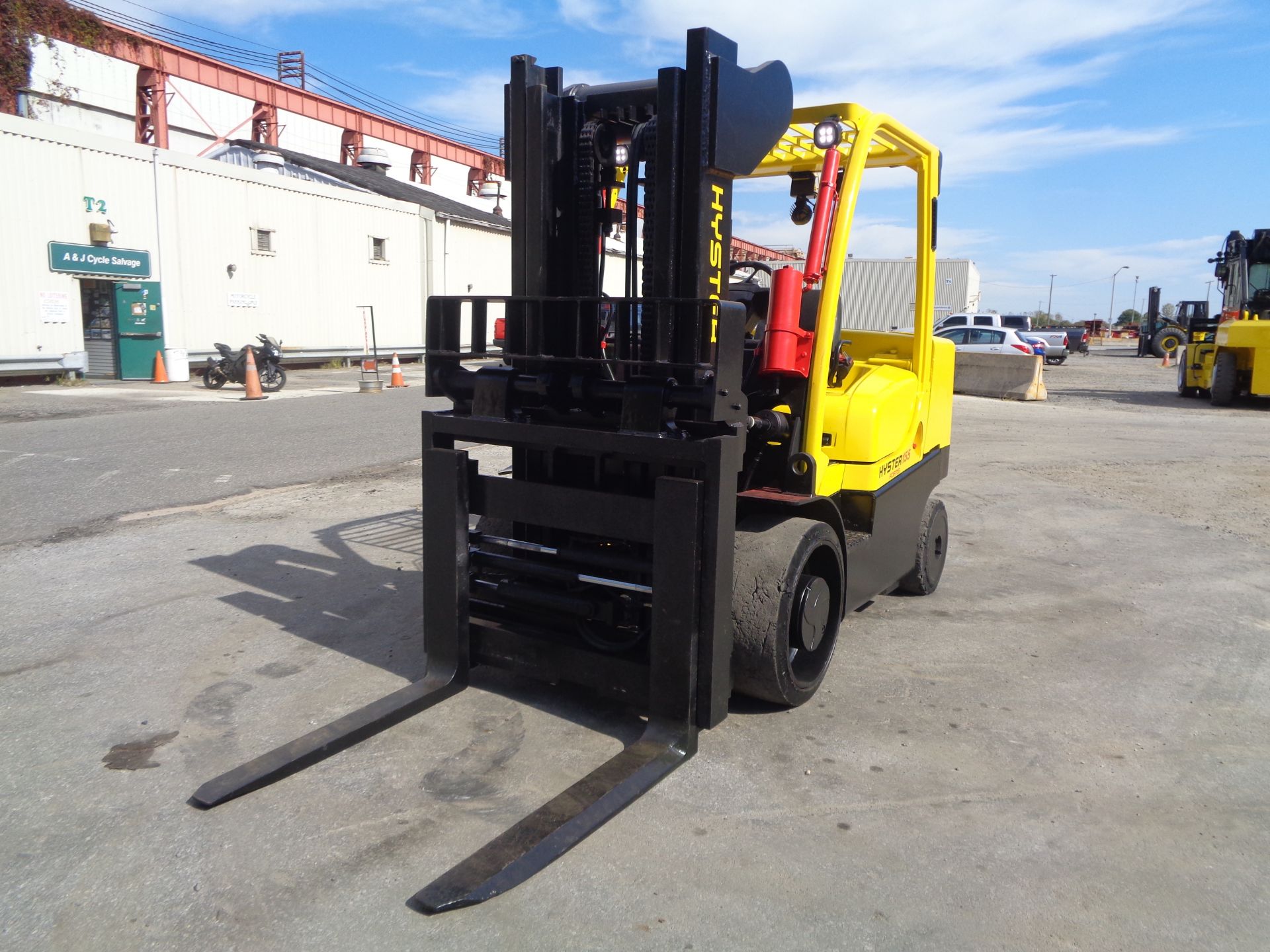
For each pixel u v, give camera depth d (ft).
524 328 12.49
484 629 13.15
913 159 16.10
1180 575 21.03
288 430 39.09
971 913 8.66
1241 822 10.46
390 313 86.74
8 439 34.35
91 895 8.65
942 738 12.38
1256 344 57.11
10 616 16.33
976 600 18.79
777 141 12.26
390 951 7.97
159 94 95.55
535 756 11.51
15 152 53.01
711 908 8.63
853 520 15.19
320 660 14.53
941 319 100.53
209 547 21.01
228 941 8.05
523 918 8.42
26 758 11.30
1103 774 11.54
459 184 155.33
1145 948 8.25
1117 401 64.39
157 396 51.65
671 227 11.09
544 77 12.53
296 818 10.01
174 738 11.84
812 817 10.27
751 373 13.50
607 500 11.57
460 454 12.75
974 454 38.86
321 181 89.56
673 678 11.35
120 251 59.21
